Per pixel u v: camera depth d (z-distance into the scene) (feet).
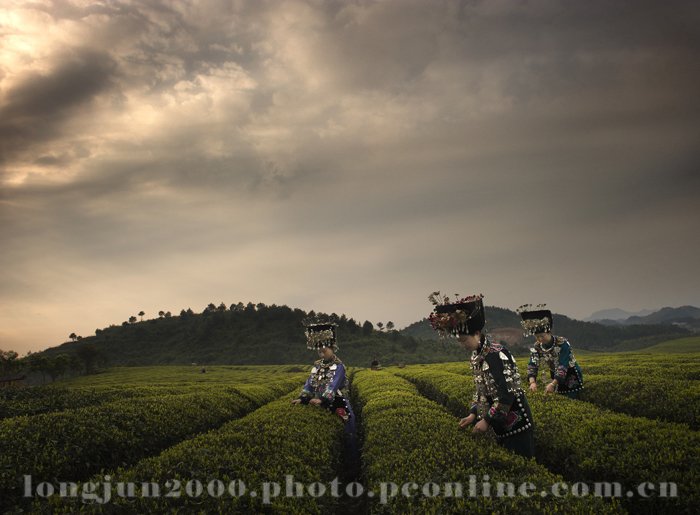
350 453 36.99
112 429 33.24
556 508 16.20
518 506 16.37
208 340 635.66
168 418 39.75
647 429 24.67
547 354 37.14
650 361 84.69
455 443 23.97
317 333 37.78
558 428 27.40
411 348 565.12
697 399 35.19
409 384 65.21
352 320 648.79
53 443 28.76
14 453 26.53
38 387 63.87
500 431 23.40
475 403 25.40
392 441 26.17
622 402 40.01
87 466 29.25
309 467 22.79
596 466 22.13
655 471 19.86
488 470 19.77
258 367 393.29
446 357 528.63
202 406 47.67
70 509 16.53
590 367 68.54
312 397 38.63
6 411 50.11
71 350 640.58
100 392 64.39
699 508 17.42
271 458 23.41
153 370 372.17
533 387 36.83
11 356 318.65
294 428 29.66
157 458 23.04
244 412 56.95
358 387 78.74
